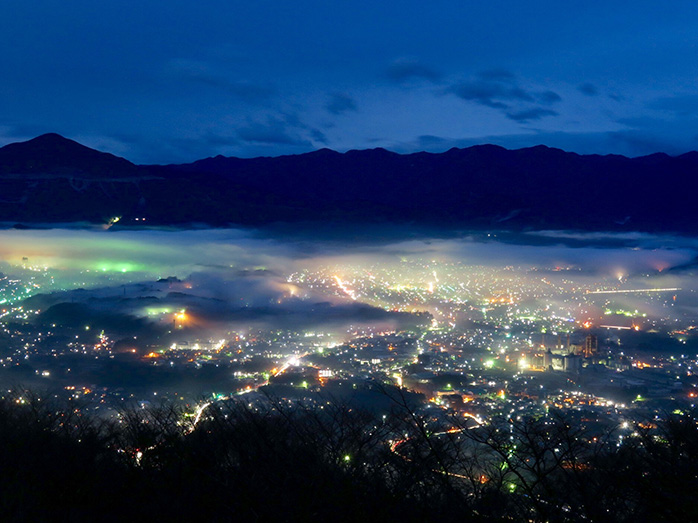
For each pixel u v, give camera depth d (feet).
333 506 18.45
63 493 19.75
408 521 18.43
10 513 17.70
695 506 18.45
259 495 18.54
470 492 19.48
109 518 18.81
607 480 19.04
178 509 18.69
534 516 19.06
